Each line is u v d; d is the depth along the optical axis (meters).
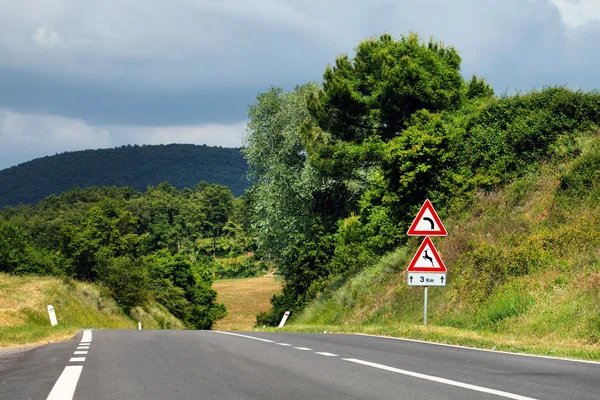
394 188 30.12
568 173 21.66
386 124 36.38
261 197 47.38
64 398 5.82
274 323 50.06
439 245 25.83
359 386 6.52
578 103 25.28
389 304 25.55
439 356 10.11
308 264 45.81
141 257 90.06
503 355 10.41
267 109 48.75
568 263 16.70
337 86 35.88
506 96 28.33
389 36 37.81
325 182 43.97
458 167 28.38
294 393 6.06
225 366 8.45
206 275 97.12
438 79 33.59
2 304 37.47
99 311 53.59
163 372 7.80
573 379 7.16
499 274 18.48
